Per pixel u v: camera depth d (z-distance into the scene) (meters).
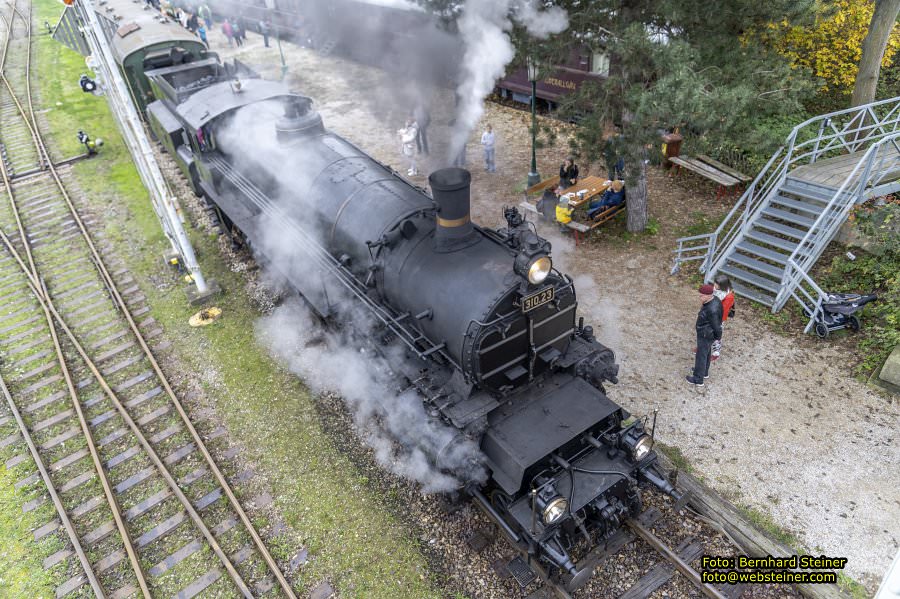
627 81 8.62
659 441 6.99
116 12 18.97
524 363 5.94
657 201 12.19
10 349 9.43
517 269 5.25
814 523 5.96
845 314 8.01
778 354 8.13
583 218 11.35
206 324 9.61
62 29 25.59
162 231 12.20
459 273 5.77
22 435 7.87
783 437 6.93
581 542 5.85
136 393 8.39
